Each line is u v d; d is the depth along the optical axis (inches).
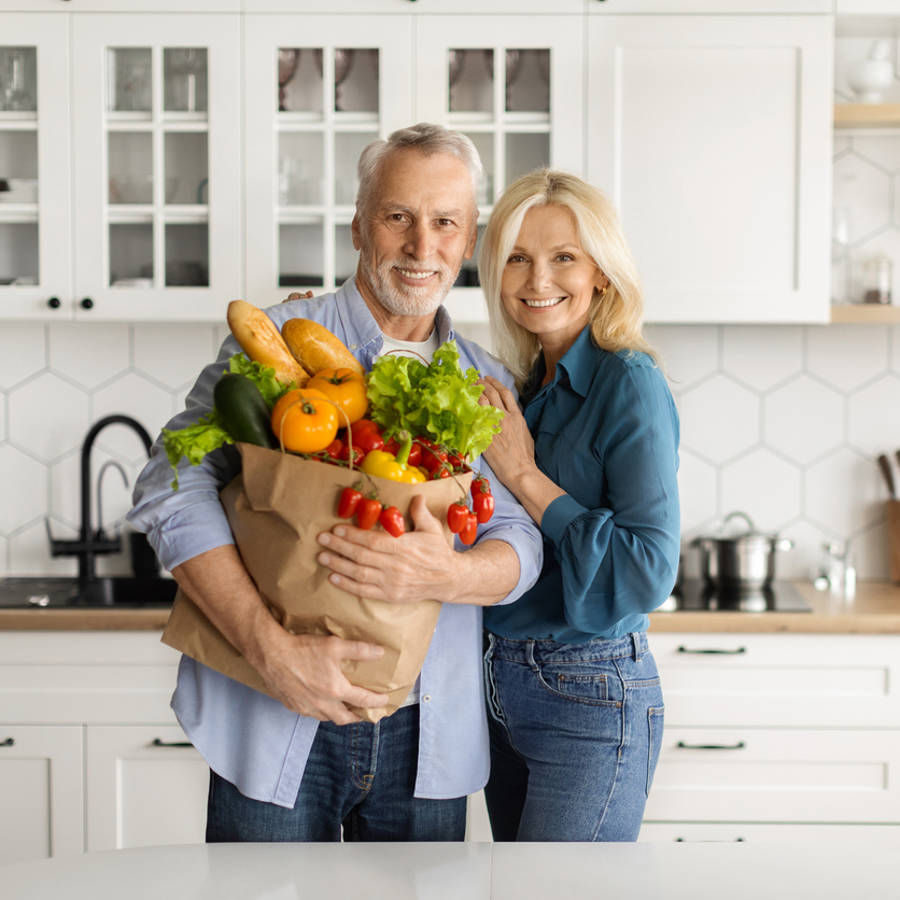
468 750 58.0
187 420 53.4
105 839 90.7
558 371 64.6
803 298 94.0
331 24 93.1
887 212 107.4
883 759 90.0
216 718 55.0
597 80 93.2
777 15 92.6
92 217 94.4
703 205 93.8
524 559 55.3
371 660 47.0
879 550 109.7
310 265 95.6
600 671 61.4
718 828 90.6
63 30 93.1
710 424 110.2
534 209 63.6
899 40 106.2
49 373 109.8
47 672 90.6
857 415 109.7
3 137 95.4
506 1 92.9
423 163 57.1
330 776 56.4
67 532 110.4
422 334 62.4
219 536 49.8
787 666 90.3
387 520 44.0
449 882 36.6
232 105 93.7
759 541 101.8
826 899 35.1
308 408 44.2
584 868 37.7
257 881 36.8
